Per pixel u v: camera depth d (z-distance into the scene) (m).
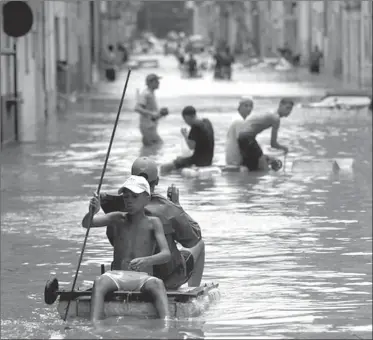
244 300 28.53
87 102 121.56
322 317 26.16
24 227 42.09
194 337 23.02
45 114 100.38
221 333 23.55
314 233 40.19
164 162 63.19
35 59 93.19
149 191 25.75
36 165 62.47
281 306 27.64
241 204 47.56
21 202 48.50
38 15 93.88
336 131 83.50
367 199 48.59
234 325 24.56
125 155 67.50
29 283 32.03
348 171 58.97
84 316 24.97
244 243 38.31
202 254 28.30
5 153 69.12
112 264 26.12
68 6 128.62
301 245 37.78
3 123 74.75
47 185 54.03
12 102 75.75
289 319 25.72
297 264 34.44
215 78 182.62
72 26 132.12
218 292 28.55
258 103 119.50
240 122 58.78
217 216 44.28
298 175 57.28
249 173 57.91
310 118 97.12
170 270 26.50
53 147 72.69
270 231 40.75
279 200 48.62
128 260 25.83
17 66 80.88
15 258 36.09
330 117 98.06
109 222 25.92
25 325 24.83
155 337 22.77
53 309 27.67
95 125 90.56
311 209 45.97
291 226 41.78
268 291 30.06
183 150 59.81
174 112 105.19
